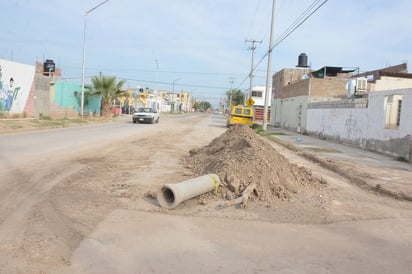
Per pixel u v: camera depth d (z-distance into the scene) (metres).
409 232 5.91
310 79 30.36
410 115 14.82
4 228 4.98
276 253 4.74
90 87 35.91
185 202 6.76
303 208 6.90
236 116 34.97
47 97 29.91
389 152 16.45
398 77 28.56
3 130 17.80
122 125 29.22
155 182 8.27
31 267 3.93
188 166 10.58
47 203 6.21
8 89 24.77
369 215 6.79
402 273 4.31
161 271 4.04
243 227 5.69
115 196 6.93
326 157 14.96
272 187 7.72
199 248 4.76
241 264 4.34
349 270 4.33
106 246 4.64
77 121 28.23
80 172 8.89
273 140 23.78
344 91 30.44
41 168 9.03
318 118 27.02
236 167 7.92
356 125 20.17
